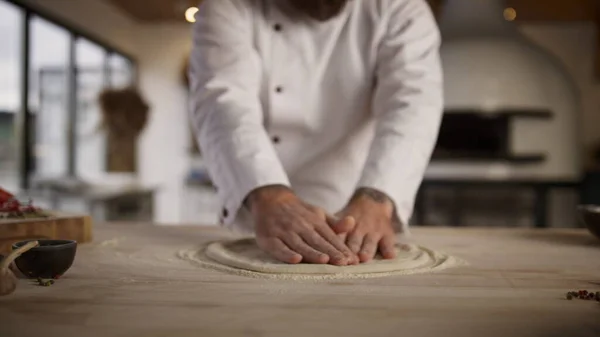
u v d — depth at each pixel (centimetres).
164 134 504
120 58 485
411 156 98
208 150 103
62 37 387
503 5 414
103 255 85
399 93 105
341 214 89
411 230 118
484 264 79
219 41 104
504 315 52
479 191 422
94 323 49
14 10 320
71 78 391
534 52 440
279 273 72
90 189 311
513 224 423
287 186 93
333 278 69
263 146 98
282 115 110
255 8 108
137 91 371
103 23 430
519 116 439
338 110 111
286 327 48
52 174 361
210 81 104
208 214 479
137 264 78
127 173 396
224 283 66
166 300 57
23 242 67
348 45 108
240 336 46
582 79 477
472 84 441
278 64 108
